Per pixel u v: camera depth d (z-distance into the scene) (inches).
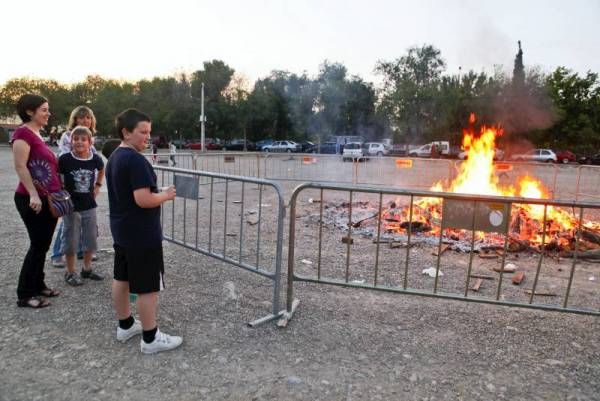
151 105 2153.1
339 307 163.9
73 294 168.6
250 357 126.0
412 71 2103.8
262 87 2294.5
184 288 178.7
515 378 119.0
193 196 190.5
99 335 136.6
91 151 180.1
